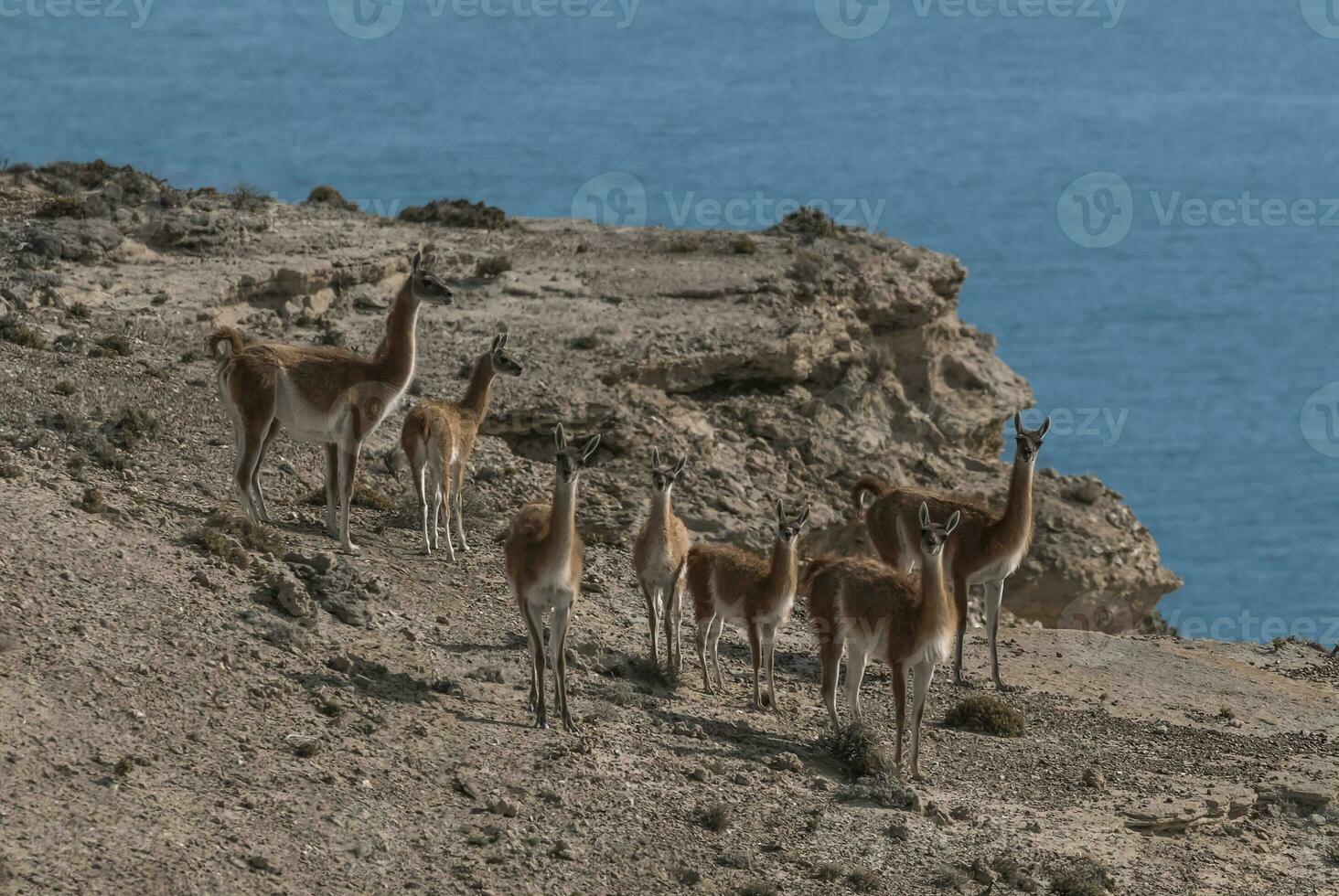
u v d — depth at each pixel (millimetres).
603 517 119125
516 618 88500
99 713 64875
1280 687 106625
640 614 97250
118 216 164625
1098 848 73500
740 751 77625
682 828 68000
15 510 80312
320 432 91375
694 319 161250
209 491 97000
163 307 138625
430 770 68125
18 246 148500
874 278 185000
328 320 150500
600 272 176250
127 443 102375
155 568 78562
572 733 74250
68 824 57406
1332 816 83312
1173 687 103188
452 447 95562
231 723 67375
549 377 141000
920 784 77938
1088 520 163750
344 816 62844
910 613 76250
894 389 172875
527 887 61219
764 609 82312
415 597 87688
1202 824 79250
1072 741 88812
